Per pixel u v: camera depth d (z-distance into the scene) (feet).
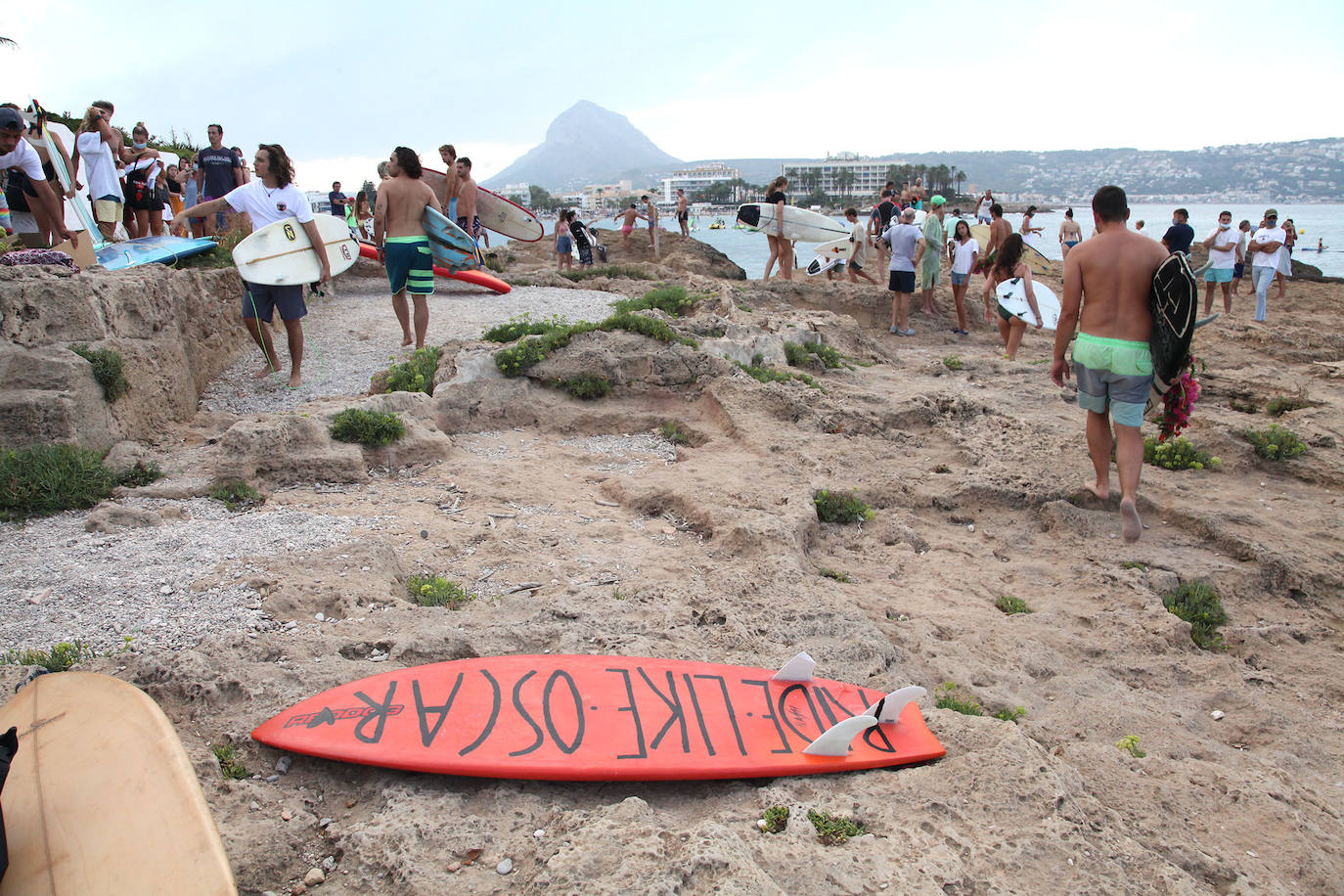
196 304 25.38
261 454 18.44
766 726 10.17
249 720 9.84
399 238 27.22
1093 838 8.78
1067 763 10.43
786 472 21.03
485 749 9.25
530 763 9.11
